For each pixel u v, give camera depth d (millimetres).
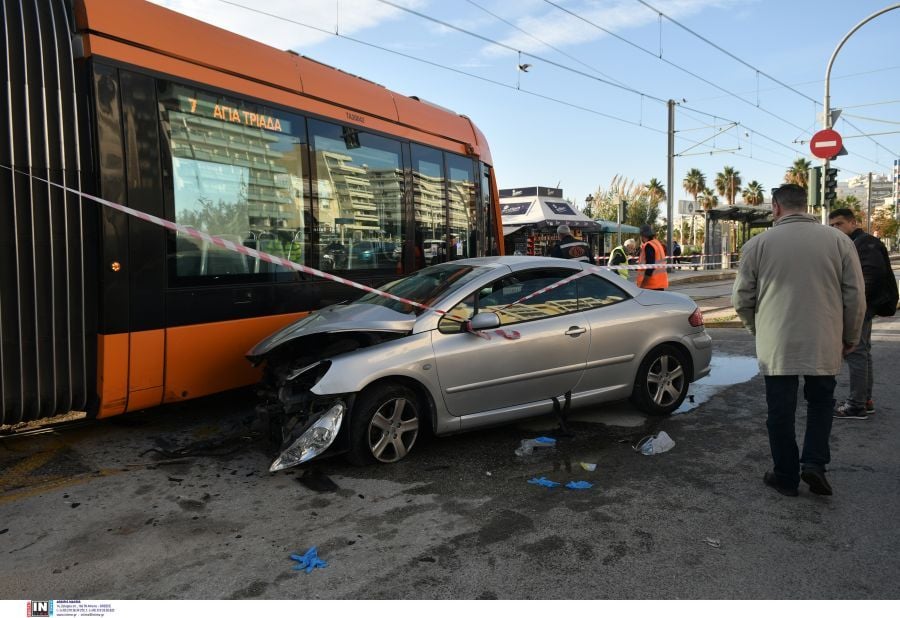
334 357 4430
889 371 7242
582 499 3912
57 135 4430
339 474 4359
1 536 3516
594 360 5184
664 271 8453
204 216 5246
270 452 4840
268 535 3496
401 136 7535
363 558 3221
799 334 3750
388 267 7250
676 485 4109
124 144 4695
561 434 5199
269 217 5820
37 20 4398
